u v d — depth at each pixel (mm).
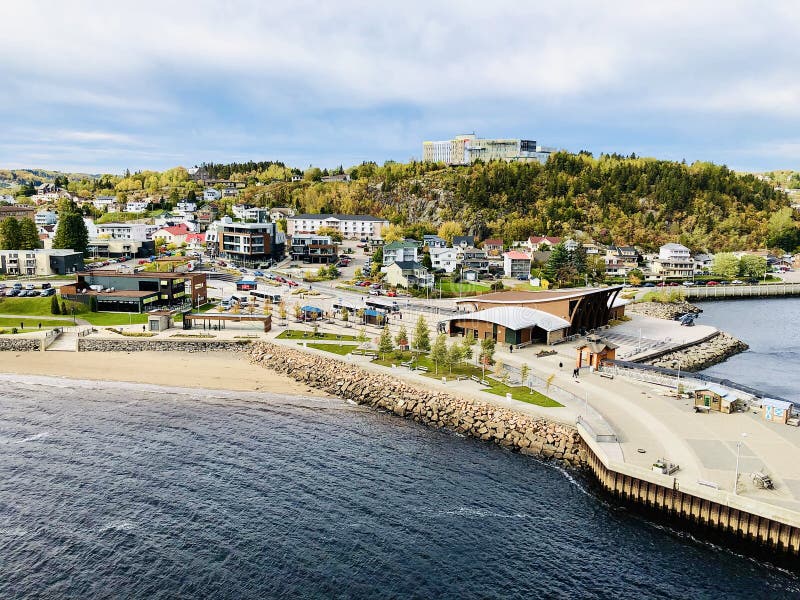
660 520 62094
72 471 71375
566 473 72062
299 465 73875
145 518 61656
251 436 82625
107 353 124938
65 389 102438
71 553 55781
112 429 84500
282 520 61719
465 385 94750
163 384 105688
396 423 87875
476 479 70750
